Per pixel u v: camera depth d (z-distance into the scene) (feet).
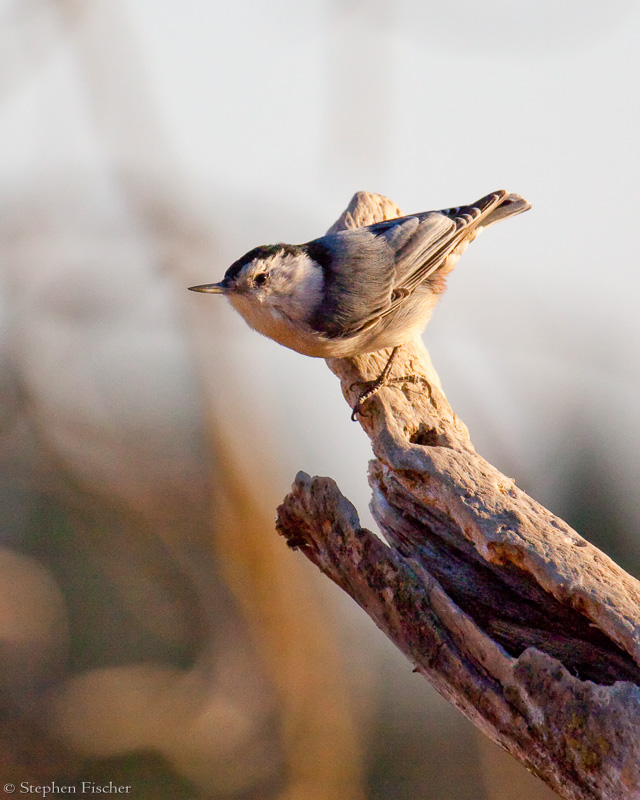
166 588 38.37
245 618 38.14
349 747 37.68
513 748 16.53
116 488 37.35
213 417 38.58
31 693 35.27
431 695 40.55
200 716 35.40
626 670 16.25
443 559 19.30
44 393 36.70
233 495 38.40
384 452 20.26
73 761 34.24
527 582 18.07
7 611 35.83
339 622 41.68
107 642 37.81
